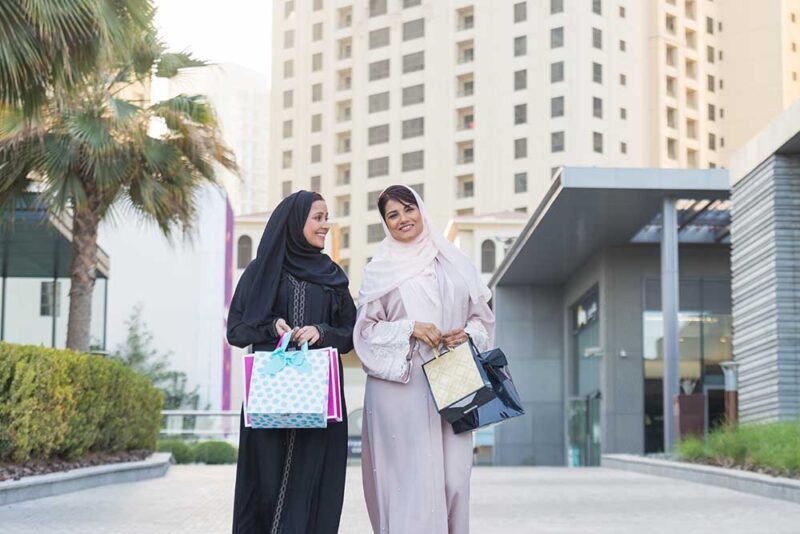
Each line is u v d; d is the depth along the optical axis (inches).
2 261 1018.1
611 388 1272.1
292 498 195.5
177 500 463.5
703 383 1278.3
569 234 1206.3
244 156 5625.0
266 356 192.4
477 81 3654.0
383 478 205.3
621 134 3602.4
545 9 3555.6
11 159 673.0
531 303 1578.5
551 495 532.1
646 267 1284.4
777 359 775.7
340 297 203.8
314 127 4052.7
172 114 721.6
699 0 4047.7
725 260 1290.6
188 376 1764.3
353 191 3892.7
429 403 205.5
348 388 1430.9
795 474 530.6
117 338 1766.7
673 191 979.3
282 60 4163.4
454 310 209.3
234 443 1047.0
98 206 718.5
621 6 3639.3
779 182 786.8
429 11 3782.0
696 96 4013.3
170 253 1784.0
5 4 425.7
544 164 3513.8
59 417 494.6
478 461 1581.0
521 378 1566.2
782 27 4035.4
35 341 1279.5
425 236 211.0
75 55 462.0
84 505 423.5
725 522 387.5
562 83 3506.4
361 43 3924.7
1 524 345.7
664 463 753.0
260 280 198.5
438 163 3715.6
